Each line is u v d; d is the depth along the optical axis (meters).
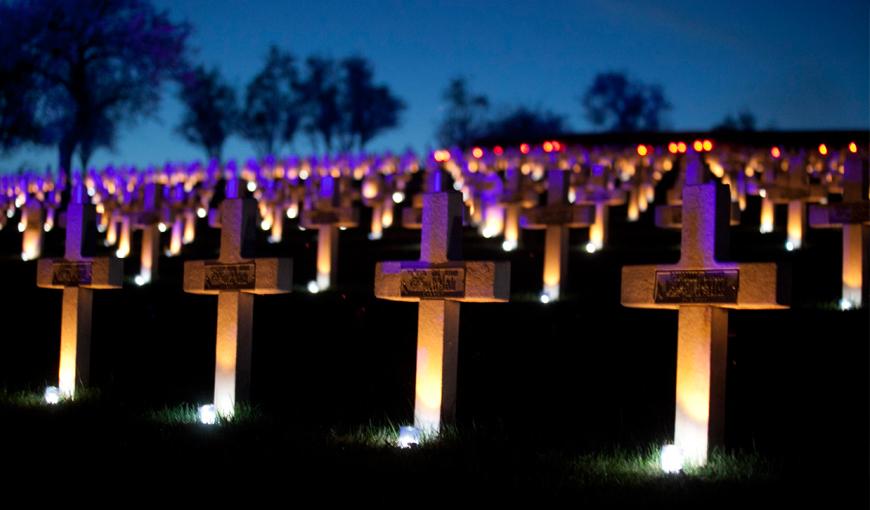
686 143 48.84
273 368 14.69
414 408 12.10
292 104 70.69
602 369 12.91
